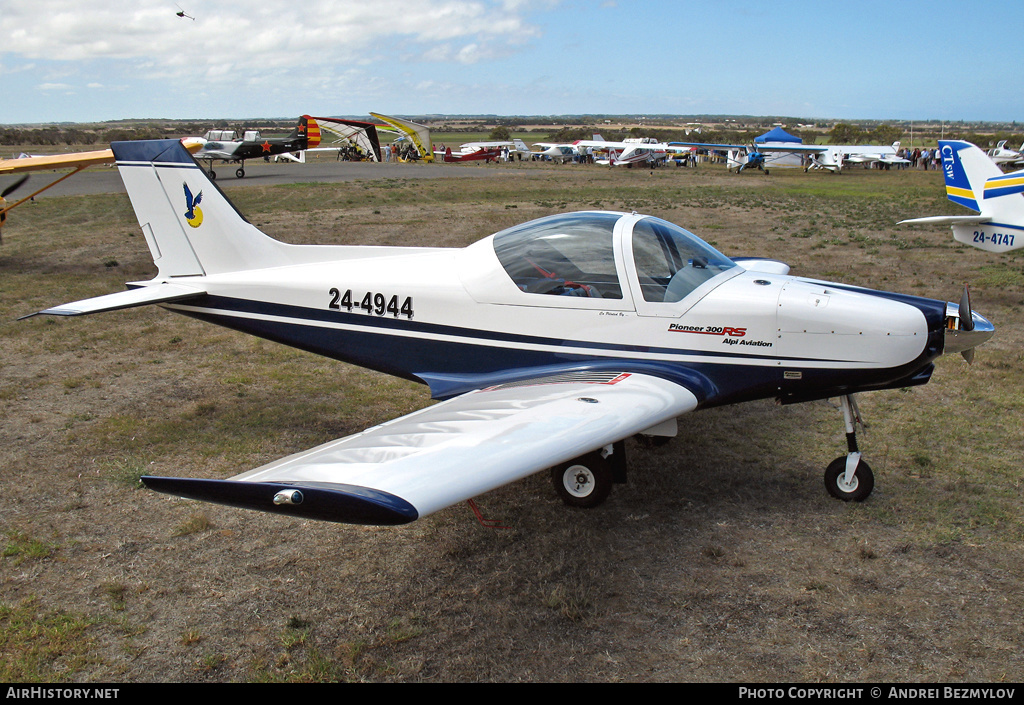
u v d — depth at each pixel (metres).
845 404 4.11
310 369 6.73
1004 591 3.19
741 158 48.16
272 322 5.11
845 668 2.73
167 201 5.28
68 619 3.06
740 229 16.34
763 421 5.38
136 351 7.21
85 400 5.85
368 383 6.38
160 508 4.08
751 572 3.40
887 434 5.04
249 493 2.40
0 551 3.62
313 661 2.80
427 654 2.86
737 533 3.77
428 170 42.09
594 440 3.12
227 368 6.73
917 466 4.51
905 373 3.90
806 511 3.99
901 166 54.00
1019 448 4.75
